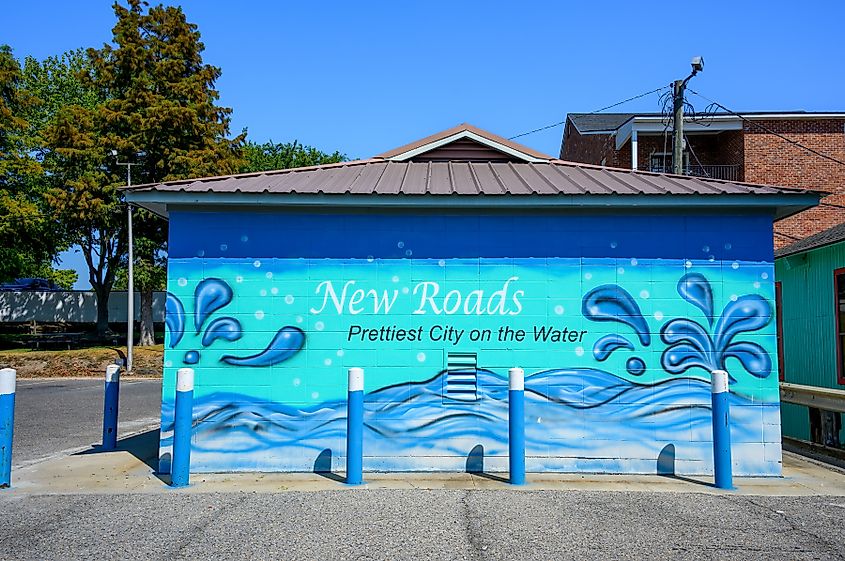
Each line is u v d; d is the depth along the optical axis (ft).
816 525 20.25
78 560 17.04
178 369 27.30
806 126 79.36
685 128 79.66
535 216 28.12
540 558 17.29
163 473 26.94
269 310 27.63
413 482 25.34
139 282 101.86
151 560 17.06
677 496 23.52
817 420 35.68
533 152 37.14
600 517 20.74
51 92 131.85
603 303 27.89
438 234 27.99
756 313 27.84
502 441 27.40
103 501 22.49
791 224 77.71
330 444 27.25
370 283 27.81
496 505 21.93
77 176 98.07
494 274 27.94
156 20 101.45
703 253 28.02
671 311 27.84
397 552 17.61
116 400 33.04
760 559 17.40
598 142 92.89
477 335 27.71
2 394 24.76
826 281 39.55
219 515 20.76
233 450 27.17
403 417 27.37
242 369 27.45
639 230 28.09
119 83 99.76
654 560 17.26
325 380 27.48
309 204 27.17
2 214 96.84
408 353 27.61
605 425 27.48
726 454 25.07
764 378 27.61
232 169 101.40
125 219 97.66
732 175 80.38
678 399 27.55
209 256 27.76
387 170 34.09
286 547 17.94
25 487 24.64
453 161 37.65
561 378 27.61
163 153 96.58
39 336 111.24
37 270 149.79
